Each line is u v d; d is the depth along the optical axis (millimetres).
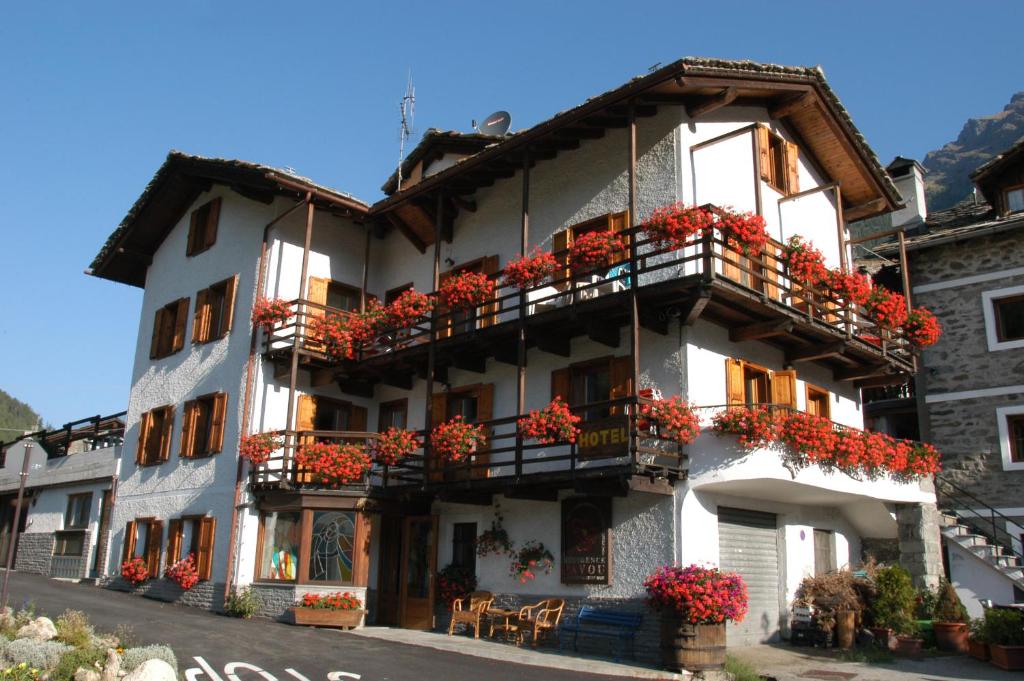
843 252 16188
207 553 18453
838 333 15250
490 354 16719
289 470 17234
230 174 20031
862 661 13414
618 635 13203
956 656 14070
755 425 12961
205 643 13086
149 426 21844
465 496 15852
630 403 12930
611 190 15836
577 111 14727
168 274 23141
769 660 13289
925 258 20469
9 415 78188
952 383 19531
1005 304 19312
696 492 13656
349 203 19188
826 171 18562
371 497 17125
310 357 18438
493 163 17016
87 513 24156
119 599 18828
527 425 13820
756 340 15430
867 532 17625
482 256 18219
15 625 12148
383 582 17875
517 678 11211
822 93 16281
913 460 16344
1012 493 18297
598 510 14305
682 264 14484
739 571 14586
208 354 20406
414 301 17219
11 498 28656
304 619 16141
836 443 14305
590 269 15484
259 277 19344
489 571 15859
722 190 15422
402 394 19281
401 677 11125
